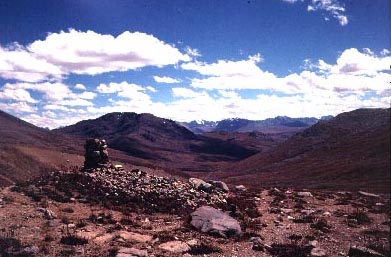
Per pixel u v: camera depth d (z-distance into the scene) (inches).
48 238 958.4
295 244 1008.2
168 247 937.5
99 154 1834.4
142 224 1175.6
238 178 6314.0
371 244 1018.7
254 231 1158.3
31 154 5388.8
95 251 895.1
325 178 4722.0
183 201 1456.7
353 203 1726.1
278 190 2079.2
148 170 2856.8
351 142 7037.4
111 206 1376.7
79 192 1518.2
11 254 849.5
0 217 1154.7
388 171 4121.6
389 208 1587.1
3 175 4347.9
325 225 1238.9
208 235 1081.4
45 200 1386.6
